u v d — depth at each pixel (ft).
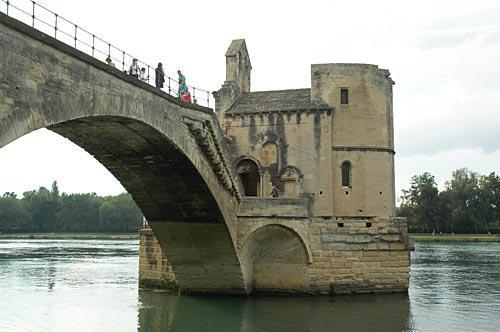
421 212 479.82
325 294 138.62
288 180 154.71
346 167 153.99
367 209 151.12
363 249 140.36
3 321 118.73
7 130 66.64
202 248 136.46
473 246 382.63
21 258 287.89
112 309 130.82
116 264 250.37
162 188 122.52
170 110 103.91
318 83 156.46
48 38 72.79
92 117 88.38
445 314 121.90
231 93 166.91
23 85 69.21
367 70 156.35
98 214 631.56
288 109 156.46
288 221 136.67
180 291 146.72
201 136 113.80
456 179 500.74
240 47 177.47
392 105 162.09
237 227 136.05
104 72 84.79
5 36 66.28
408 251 142.00
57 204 640.99
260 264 142.10
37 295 153.58
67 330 110.83
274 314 121.19
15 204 623.36
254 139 159.63
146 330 110.63
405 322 113.70
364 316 118.73
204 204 124.98
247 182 163.84
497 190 482.69
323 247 139.23
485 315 120.88
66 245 432.66
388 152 156.15
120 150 108.06
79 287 169.48
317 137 154.20
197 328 111.55
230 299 138.00
